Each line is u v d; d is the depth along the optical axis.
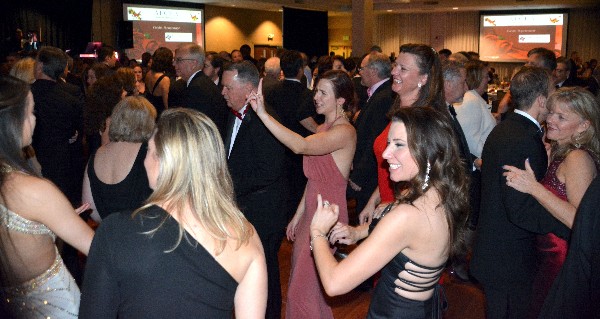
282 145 2.98
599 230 1.52
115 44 14.26
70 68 6.63
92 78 5.86
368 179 3.59
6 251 1.64
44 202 1.67
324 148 2.81
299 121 4.87
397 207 1.70
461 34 19.30
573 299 1.56
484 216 2.57
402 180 1.75
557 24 17.77
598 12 17.19
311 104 4.77
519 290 2.54
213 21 16.36
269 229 3.01
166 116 1.42
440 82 2.61
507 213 2.41
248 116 2.96
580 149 2.37
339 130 2.88
